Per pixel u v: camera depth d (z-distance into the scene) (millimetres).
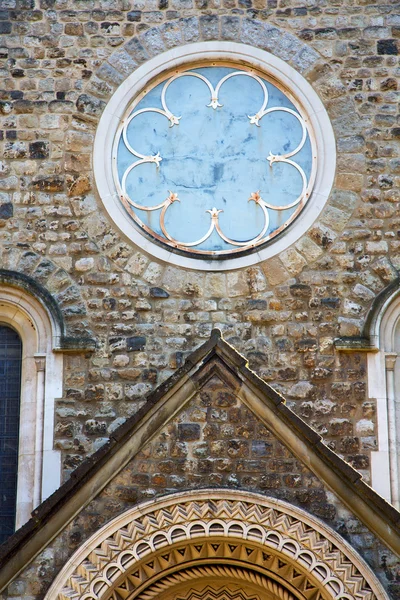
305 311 14805
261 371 14578
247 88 15766
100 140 15406
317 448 12773
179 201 15359
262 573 12922
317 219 15148
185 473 12797
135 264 15000
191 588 13172
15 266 14961
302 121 15578
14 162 15312
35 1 15820
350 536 12602
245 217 15297
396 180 15250
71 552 12578
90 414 14391
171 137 15586
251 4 15820
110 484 12773
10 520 14391
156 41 15750
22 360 14844
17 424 14727
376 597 12359
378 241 15047
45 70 15625
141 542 12656
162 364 14602
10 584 12461
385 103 15531
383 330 14711
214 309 14828
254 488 12758
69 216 15148
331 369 14570
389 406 14438
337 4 15797
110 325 14750
